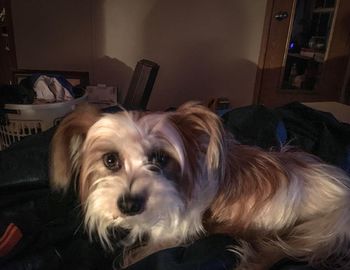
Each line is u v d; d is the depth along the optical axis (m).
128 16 2.39
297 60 2.82
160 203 0.81
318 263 0.80
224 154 0.87
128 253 0.93
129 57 2.50
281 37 2.63
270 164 0.96
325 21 2.76
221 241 0.86
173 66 2.59
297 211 0.93
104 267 0.88
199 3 2.46
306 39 2.79
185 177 0.87
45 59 2.38
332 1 2.71
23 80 1.87
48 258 0.82
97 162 0.87
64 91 1.76
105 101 2.29
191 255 0.81
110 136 0.83
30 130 1.61
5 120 1.58
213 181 0.89
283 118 1.46
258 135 1.31
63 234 0.93
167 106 2.69
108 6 2.34
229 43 2.61
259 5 2.54
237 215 0.92
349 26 2.78
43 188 1.10
